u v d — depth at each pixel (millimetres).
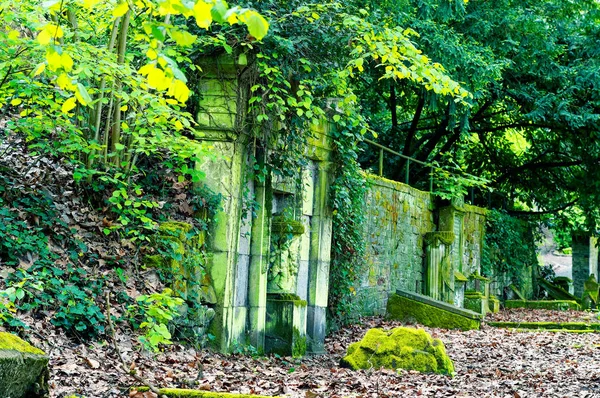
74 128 9320
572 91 22438
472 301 21016
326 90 12078
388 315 16984
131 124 10094
